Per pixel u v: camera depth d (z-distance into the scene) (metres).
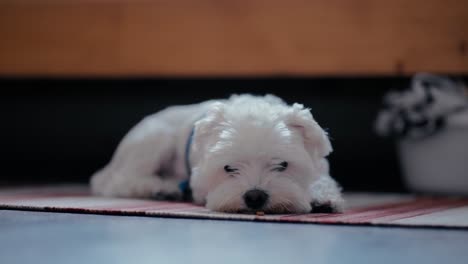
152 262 1.06
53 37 3.56
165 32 3.43
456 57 3.17
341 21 3.25
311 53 3.30
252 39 3.35
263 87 3.71
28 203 1.99
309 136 1.85
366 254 1.14
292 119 1.85
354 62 3.26
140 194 2.29
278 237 1.32
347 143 3.73
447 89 3.08
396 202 2.46
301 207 1.73
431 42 3.18
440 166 2.97
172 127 2.40
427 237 1.35
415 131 2.97
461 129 2.90
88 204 1.99
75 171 4.03
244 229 1.44
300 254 1.13
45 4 3.55
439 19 3.17
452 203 2.41
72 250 1.17
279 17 3.31
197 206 1.93
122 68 3.49
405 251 1.18
